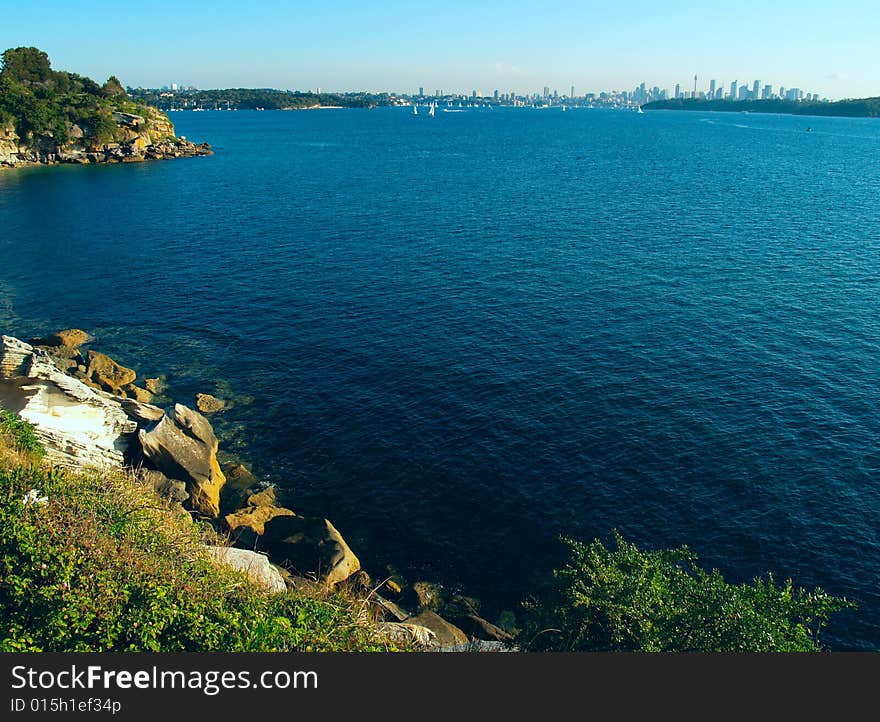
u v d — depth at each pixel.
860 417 38.69
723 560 28.39
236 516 29.73
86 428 30.59
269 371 45.22
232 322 53.81
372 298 59.12
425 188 119.88
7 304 57.28
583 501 31.95
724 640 16.48
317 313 55.66
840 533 29.78
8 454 23.00
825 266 68.06
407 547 29.34
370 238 81.00
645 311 55.56
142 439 31.78
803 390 41.88
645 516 30.94
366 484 33.34
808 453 35.34
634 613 16.75
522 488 32.91
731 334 50.59
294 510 31.50
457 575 27.92
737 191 117.00
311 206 101.69
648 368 45.06
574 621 17.61
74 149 147.50
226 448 36.16
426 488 33.03
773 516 30.78
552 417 38.97
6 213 93.00
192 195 110.75
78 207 98.69
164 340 50.28
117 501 20.48
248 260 71.25
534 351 47.78
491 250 75.12
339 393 42.09
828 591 26.80
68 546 16.58
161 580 16.31
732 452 35.44
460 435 37.31
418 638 20.73
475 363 45.97
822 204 103.81
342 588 26.25
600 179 133.00
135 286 62.50
